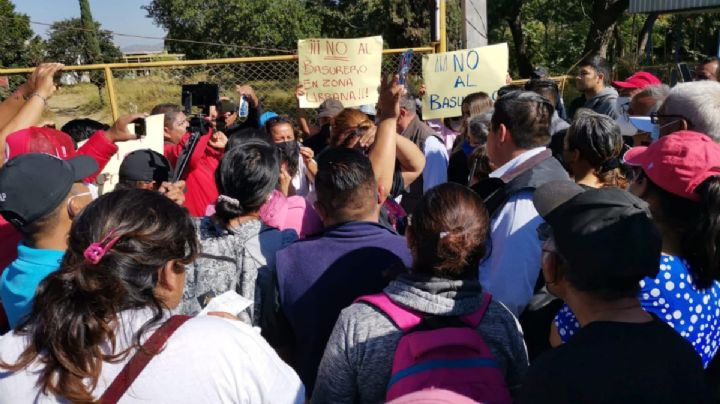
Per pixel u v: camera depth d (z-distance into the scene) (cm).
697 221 162
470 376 145
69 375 115
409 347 150
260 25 2244
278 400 131
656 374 113
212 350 124
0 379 119
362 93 526
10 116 283
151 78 856
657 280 157
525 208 219
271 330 202
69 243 128
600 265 126
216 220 210
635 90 443
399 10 1886
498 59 507
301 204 235
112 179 339
